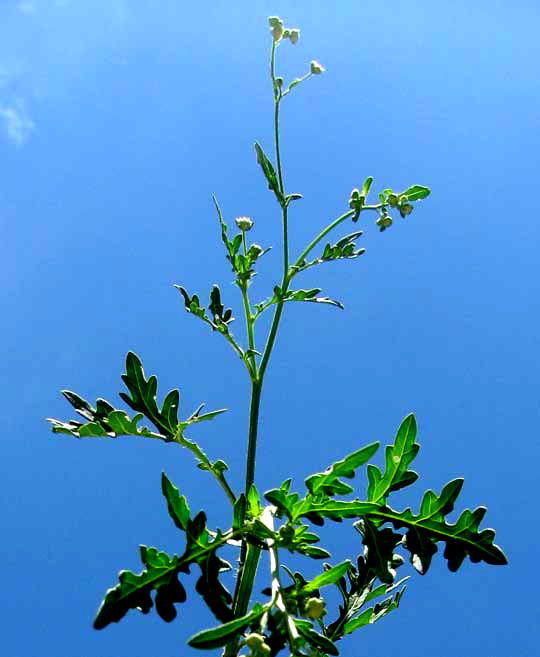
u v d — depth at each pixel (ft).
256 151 0.86
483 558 0.69
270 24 0.90
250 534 0.65
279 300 0.84
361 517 0.69
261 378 0.81
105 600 0.59
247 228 0.86
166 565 0.62
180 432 0.78
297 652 0.58
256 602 0.60
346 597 0.84
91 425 0.78
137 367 0.80
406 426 0.70
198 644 0.58
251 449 0.78
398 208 0.88
